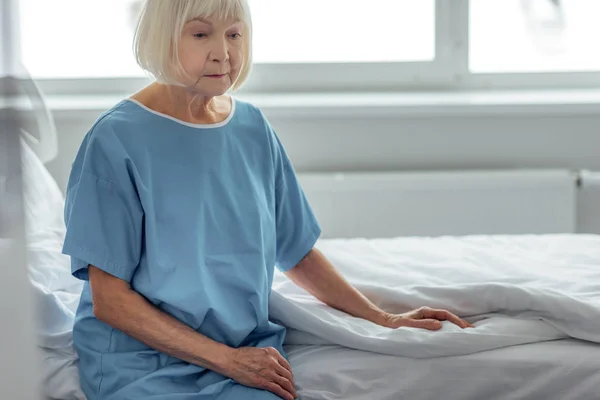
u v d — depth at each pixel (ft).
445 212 10.23
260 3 11.01
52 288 6.36
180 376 5.49
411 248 7.56
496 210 10.25
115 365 5.51
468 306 6.16
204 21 5.35
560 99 10.48
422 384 5.62
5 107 3.42
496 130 10.58
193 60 5.36
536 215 10.27
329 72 11.14
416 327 5.89
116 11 10.95
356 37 11.16
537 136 10.61
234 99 6.15
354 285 6.52
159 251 5.48
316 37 11.13
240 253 5.74
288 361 5.86
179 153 5.62
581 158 10.69
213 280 5.64
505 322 5.89
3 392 3.47
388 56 11.21
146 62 5.38
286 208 6.37
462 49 11.18
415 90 11.26
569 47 11.25
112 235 5.41
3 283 3.44
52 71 11.03
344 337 5.81
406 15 11.12
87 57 11.03
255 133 6.08
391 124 10.48
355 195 10.12
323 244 7.71
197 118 5.78
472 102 10.30
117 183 5.42
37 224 6.57
